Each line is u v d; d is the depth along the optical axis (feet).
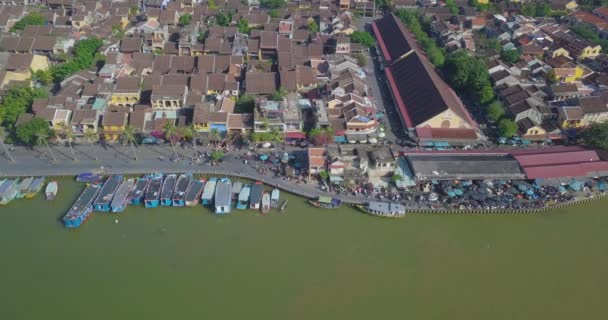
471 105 626.64
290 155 520.01
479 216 457.68
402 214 449.06
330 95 586.04
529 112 562.25
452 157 505.25
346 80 621.31
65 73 634.84
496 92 624.18
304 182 485.97
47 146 515.91
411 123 562.25
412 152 517.96
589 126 556.51
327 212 456.86
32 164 501.15
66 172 490.90
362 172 482.69
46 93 605.31
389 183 484.33
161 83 607.78
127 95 581.53
